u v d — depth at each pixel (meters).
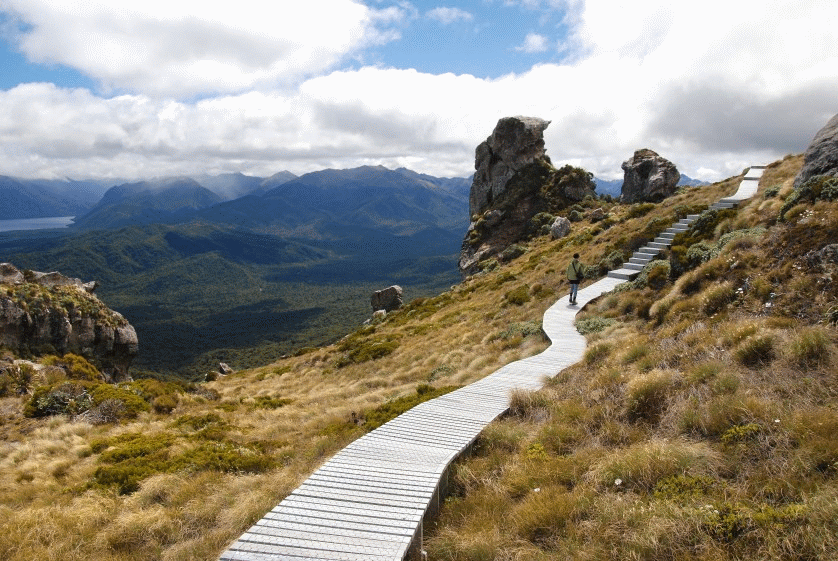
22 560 6.56
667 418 7.61
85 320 33.62
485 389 11.89
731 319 10.47
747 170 36.16
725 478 5.78
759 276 11.38
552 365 13.66
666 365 9.45
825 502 4.52
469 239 68.62
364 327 49.81
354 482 6.89
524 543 5.41
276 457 10.95
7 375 21.34
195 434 13.78
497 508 6.38
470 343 22.77
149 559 6.78
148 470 9.96
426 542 5.98
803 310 9.40
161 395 21.00
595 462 6.86
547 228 59.53
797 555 4.16
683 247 18.66
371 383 20.42
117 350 36.44
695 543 4.63
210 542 6.93
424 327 32.03
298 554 5.11
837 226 10.91
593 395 9.57
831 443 5.34
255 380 33.19
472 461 8.23
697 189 38.12
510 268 45.56
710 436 6.79
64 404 18.48
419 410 10.43
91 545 7.02
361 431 10.77
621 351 11.51
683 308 12.68
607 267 26.44
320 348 43.03
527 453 7.77
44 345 30.50
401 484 6.83
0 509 8.94
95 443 13.66
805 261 10.77
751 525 4.60
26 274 33.88
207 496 8.47
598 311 19.78
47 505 8.88
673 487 5.66
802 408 6.41
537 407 10.21
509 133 73.19
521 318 23.39
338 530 5.60
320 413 15.82
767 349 8.23
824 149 15.20
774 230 13.30
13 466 12.88
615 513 5.31
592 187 69.44
